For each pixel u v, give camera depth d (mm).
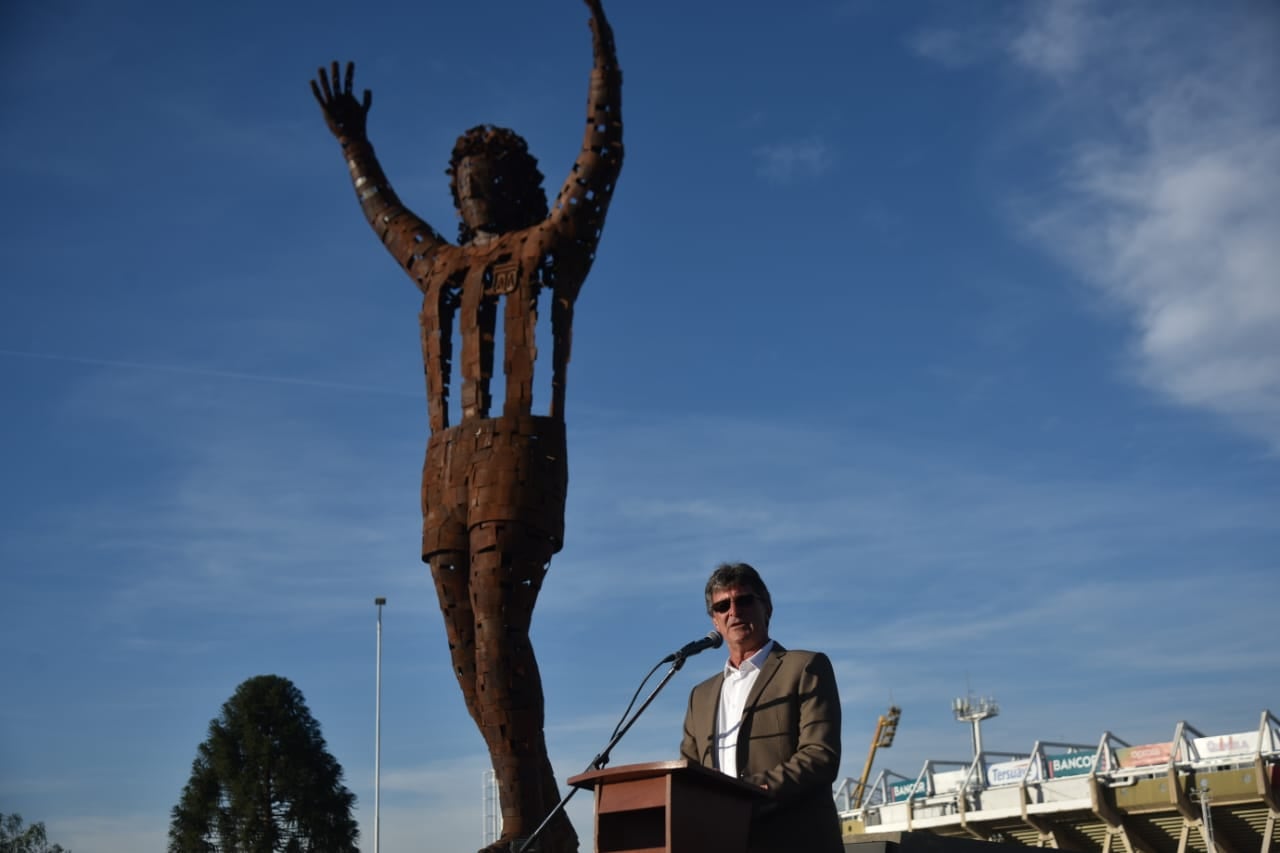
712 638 7438
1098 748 54219
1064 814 54688
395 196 13539
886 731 84312
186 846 32969
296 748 34188
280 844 33281
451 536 11914
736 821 6016
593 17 12688
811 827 6672
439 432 12430
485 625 11555
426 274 12938
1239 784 47406
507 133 13258
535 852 10312
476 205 13109
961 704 68500
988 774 61594
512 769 11445
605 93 12695
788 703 7020
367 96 13844
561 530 12000
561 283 12391
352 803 34719
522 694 11531
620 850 6113
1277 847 50031
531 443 11867
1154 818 51906
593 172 12531
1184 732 51281
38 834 34500
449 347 12828
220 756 33844
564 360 12328
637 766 5859
